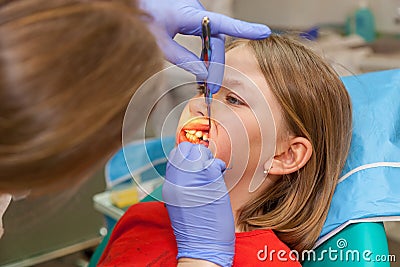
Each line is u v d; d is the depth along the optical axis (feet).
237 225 3.39
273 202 3.43
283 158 3.28
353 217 3.12
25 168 1.65
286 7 8.22
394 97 3.66
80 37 1.60
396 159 3.33
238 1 8.79
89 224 5.39
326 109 3.28
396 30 7.28
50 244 5.33
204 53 2.95
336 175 3.34
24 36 1.56
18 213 2.27
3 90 1.53
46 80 1.56
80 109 1.63
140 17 1.85
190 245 2.81
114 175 4.54
